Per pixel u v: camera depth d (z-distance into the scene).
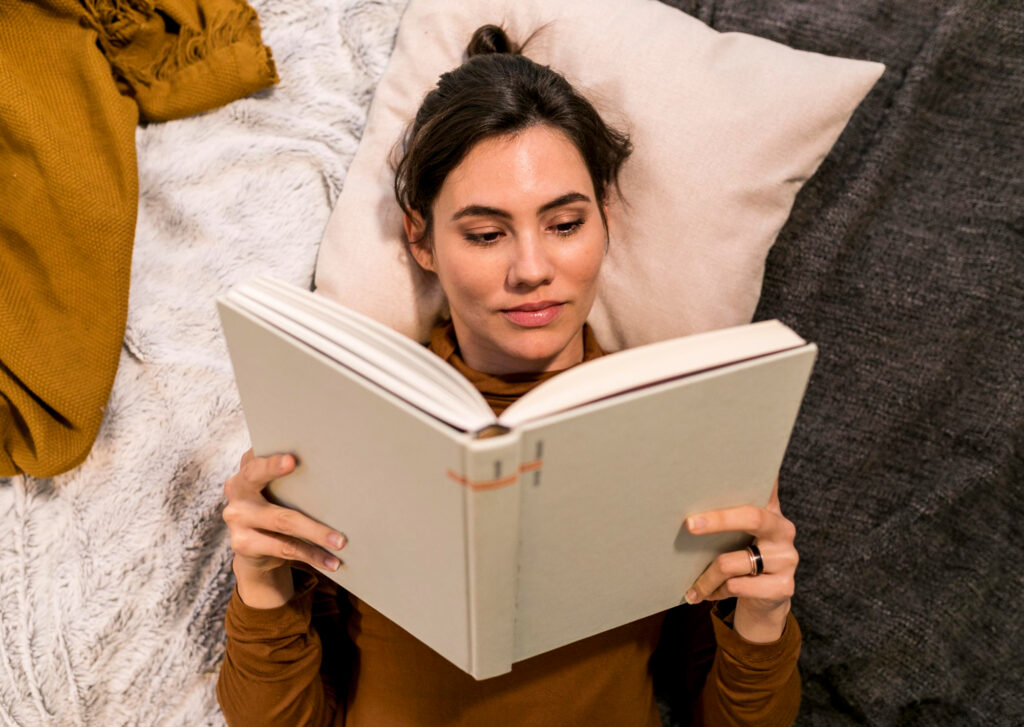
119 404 1.04
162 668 1.02
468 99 0.78
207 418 1.04
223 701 0.87
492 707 0.84
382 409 0.56
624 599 0.73
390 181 1.01
